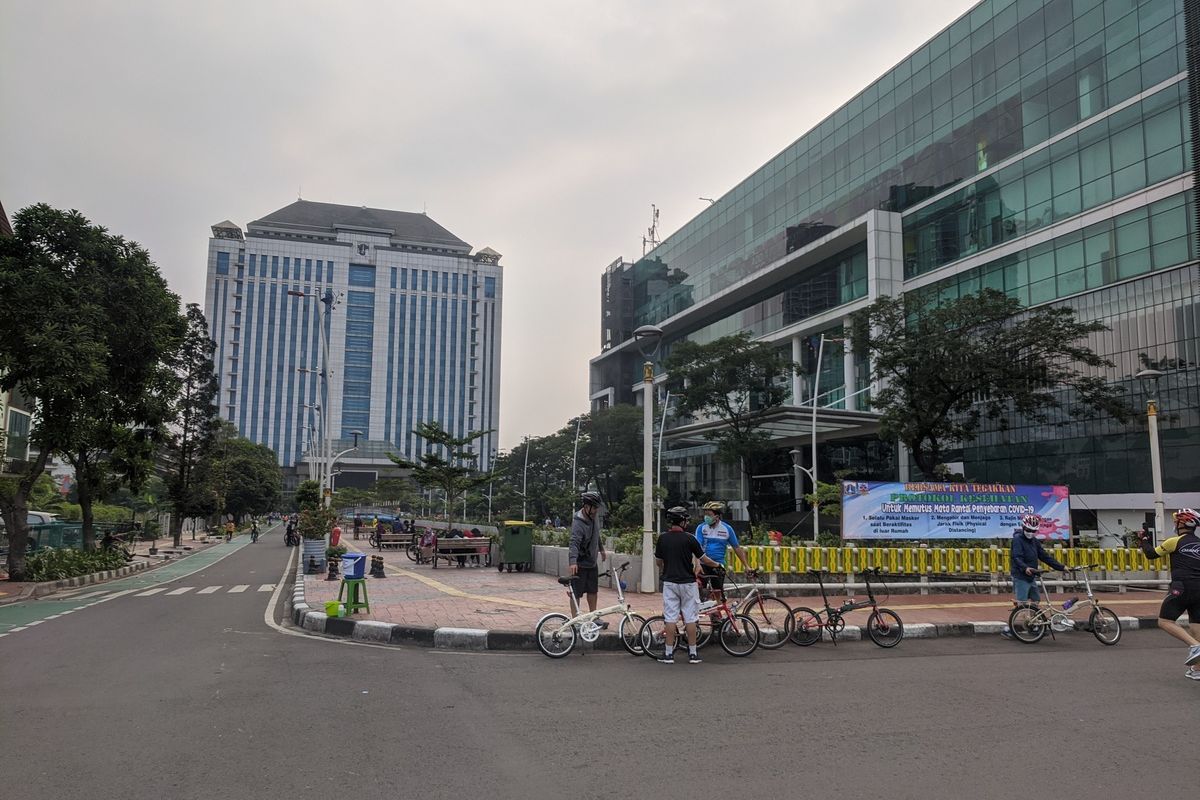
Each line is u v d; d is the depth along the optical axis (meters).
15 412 39.84
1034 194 39.41
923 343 28.23
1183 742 5.51
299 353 128.25
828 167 55.97
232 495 74.25
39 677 7.61
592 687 7.29
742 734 5.66
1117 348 34.25
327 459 29.06
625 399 88.31
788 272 58.72
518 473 77.31
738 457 44.84
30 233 18.61
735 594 13.78
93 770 4.78
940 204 45.69
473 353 137.88
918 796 4.39
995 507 16.61
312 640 10.13
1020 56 40.78
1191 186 31.62
